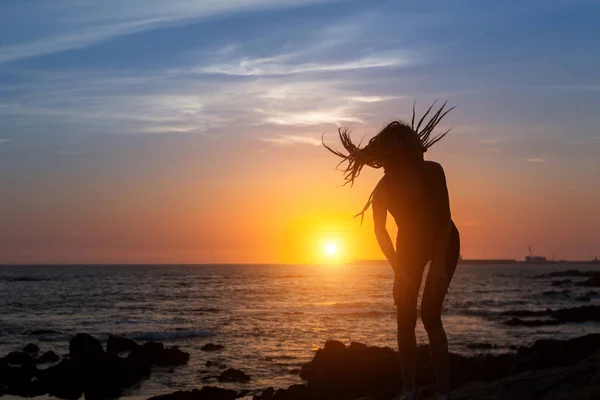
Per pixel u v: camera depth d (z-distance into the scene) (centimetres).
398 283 479
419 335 2428
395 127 469
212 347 2334
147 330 3022
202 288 7925
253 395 1515
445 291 465
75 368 1667
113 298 5762
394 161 468
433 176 462
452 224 471
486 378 1291
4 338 2700
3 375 1688
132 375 1708
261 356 2144
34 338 2703
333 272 19962
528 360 1316
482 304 5144
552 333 2922
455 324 3353
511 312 4047
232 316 3819
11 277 12088
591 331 3020
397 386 1329
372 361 1405
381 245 481
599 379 599
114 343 2203
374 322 3356
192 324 3309
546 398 595
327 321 3428
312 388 1359
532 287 8956
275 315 3859
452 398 620
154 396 1454
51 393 1562
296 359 2070
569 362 1334
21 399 1509
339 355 1466
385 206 480
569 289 8438
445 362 466
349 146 486
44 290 7156
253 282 10181
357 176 488
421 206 464
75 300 5456
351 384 1345
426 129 477
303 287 8300
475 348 2298
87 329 3080
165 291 7119
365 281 10906
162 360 1962
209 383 1673
